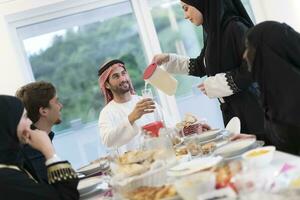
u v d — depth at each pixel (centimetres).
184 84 396
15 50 360
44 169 177
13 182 142
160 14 391
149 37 388
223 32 238
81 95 385
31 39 375
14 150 150
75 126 383
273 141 184
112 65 299
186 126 239
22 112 159
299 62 166
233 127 215
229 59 236
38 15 371
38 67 377
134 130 254
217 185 108
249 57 177
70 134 381
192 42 397
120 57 392
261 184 102
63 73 382
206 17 245
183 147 197
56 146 377
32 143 164
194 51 398
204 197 104
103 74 300
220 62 240
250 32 175
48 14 374
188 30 396
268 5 403
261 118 230
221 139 201
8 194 141
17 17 365
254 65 175
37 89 210
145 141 184
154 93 390
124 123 254
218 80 231
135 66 393
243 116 237
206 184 107
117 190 145
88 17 385
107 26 389
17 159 152
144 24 388
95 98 387
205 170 129
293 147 170
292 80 161
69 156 380
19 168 151
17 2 356
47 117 211
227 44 236
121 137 256
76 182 158
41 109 208
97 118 388
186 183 109
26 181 145
